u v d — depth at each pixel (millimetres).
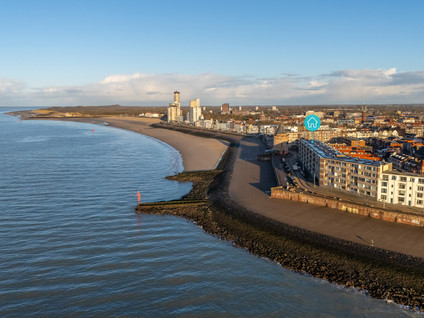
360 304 68688
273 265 84312
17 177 171125
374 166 118625
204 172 188375
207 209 124938
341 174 132875
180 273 79562
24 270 79312
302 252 89812
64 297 69375
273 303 68875
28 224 107125
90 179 169625
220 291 72562
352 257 85562
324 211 117125
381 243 91000
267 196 137125
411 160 188125
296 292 72812
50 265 81812
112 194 143500
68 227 105750
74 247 91750
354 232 98500
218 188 152125
